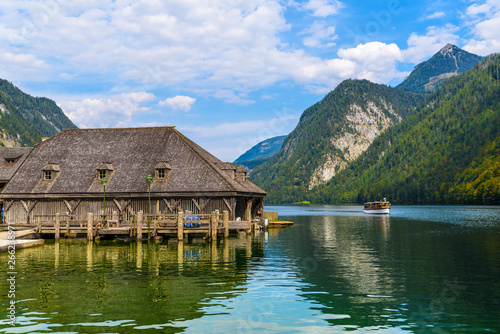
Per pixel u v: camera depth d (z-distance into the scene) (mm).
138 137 52844
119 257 29172
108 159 50125
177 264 26266
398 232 51312
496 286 20141
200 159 48594
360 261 27875
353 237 45000
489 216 89688
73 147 52188
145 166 48688
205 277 22234
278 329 14086
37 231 41562
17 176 49156
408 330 14023
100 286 20016
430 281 21344
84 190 46750
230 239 42406
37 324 14469
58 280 21375
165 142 51688
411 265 26203
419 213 112500
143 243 38000
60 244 37375
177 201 45969
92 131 54250
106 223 42469
